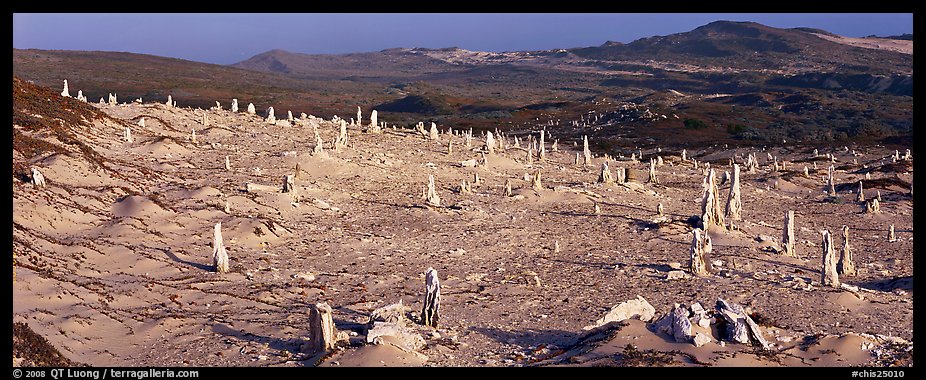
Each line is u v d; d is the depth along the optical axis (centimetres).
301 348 2902
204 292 3759
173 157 7538
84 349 2892
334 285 4072
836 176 10425
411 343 2883
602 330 2983
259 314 3438
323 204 6328
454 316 3478
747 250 5312
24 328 2828
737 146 14938
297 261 4653
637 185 8431
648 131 17550
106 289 3612
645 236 5831
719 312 2878
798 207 8156
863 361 2616
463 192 7369
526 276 4403
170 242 4747
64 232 4603
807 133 16625
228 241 4906
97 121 8044
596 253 5200
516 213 6700
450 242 5444
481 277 4356
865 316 3488
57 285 3450
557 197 7475
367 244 5222
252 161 7769
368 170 7850
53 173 5559
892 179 9506
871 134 16700
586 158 10225
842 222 7300
